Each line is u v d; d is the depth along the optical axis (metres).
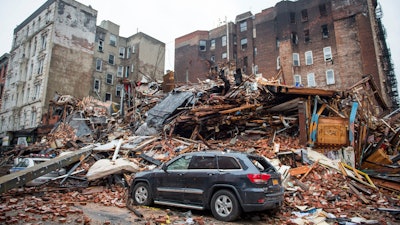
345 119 11.21
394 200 7.78
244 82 15.71
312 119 11.48
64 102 27.16
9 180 8.03
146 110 20.36
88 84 38.09
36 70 35.88
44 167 9.73
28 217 5.95
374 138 13.82
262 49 41.16
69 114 26.03
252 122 14.05
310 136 11.31
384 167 10.54
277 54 39.47
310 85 36.06
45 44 35.66
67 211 6.48
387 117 17.73
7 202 7.57
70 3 37.53
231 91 15.80
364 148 11.59
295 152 10.57
